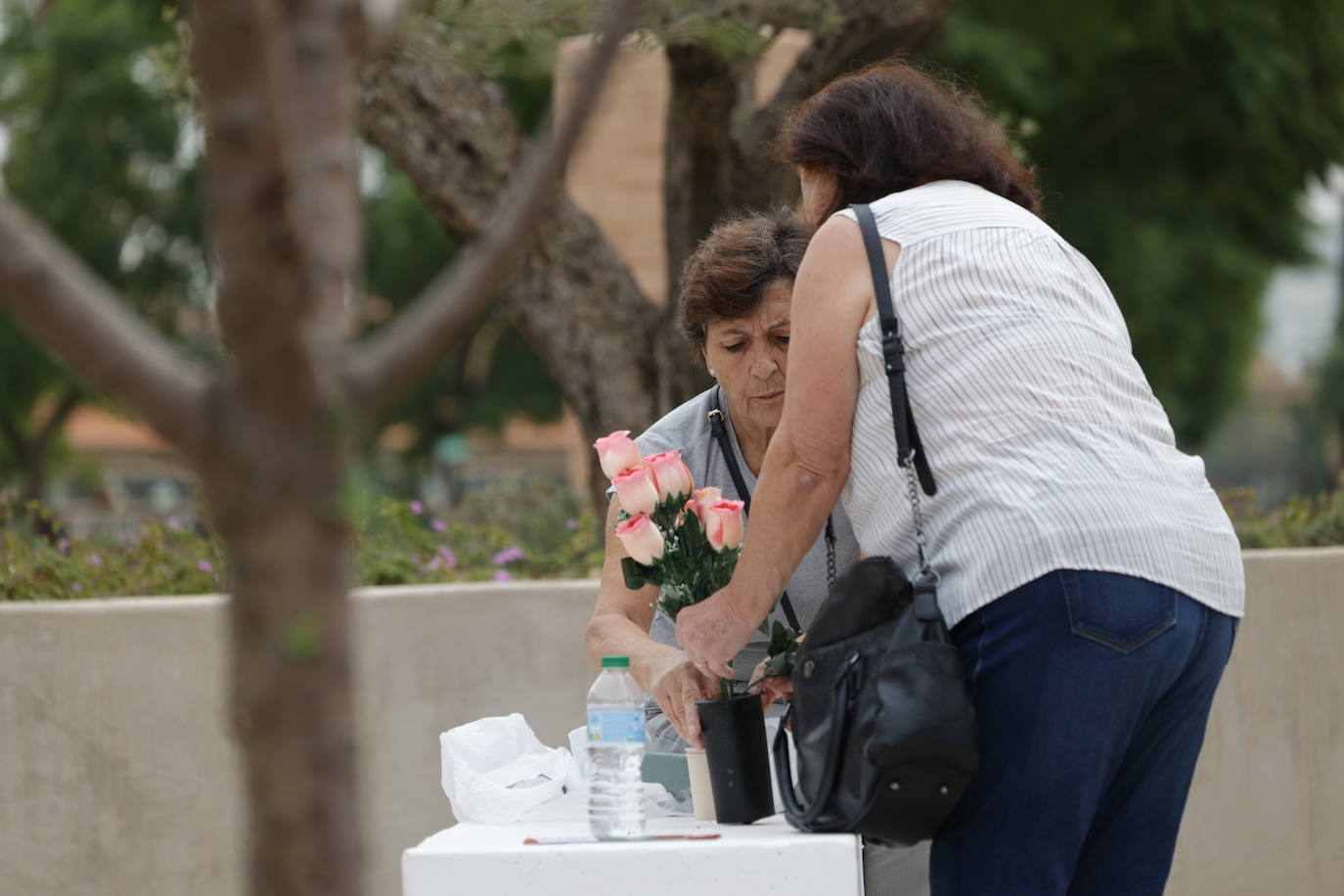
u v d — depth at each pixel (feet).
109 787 18.61
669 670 11.45
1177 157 63.72
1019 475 9.39
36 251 3.87
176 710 18.74
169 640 18.76
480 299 4.20
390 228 78.28
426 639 19.36
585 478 33.55
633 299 29.91
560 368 29.76
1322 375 153.89
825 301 10.11
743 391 12.68
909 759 9.11
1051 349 9.70
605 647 12.57
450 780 12.52
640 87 37.04
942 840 9.76
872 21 26.53
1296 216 66.54
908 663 9.25
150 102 73.87
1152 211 65.57
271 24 3.80
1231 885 19.48
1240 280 66.69
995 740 9.36
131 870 18.61
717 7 21.35
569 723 19.61
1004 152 11.28
